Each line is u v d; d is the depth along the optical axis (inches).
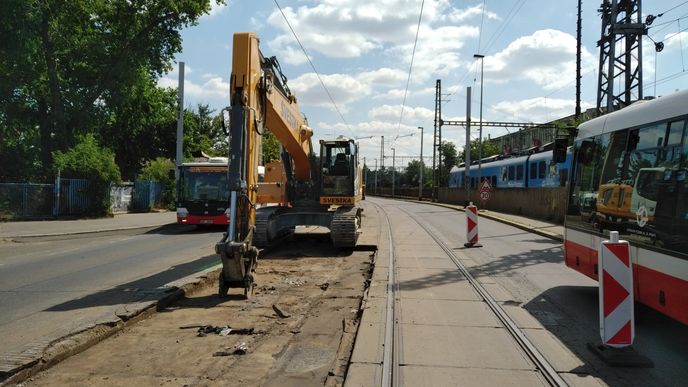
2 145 1327.5
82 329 248.8
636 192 267.9
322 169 645.9
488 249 582.6
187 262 507.5
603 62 770.2
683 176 224.4
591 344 229.9
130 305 300.7
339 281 412.8
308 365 215.9
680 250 224.1
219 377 202.4
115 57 1346.0
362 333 248.8
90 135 1266.0
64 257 550.9
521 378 194.4
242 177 354.9
